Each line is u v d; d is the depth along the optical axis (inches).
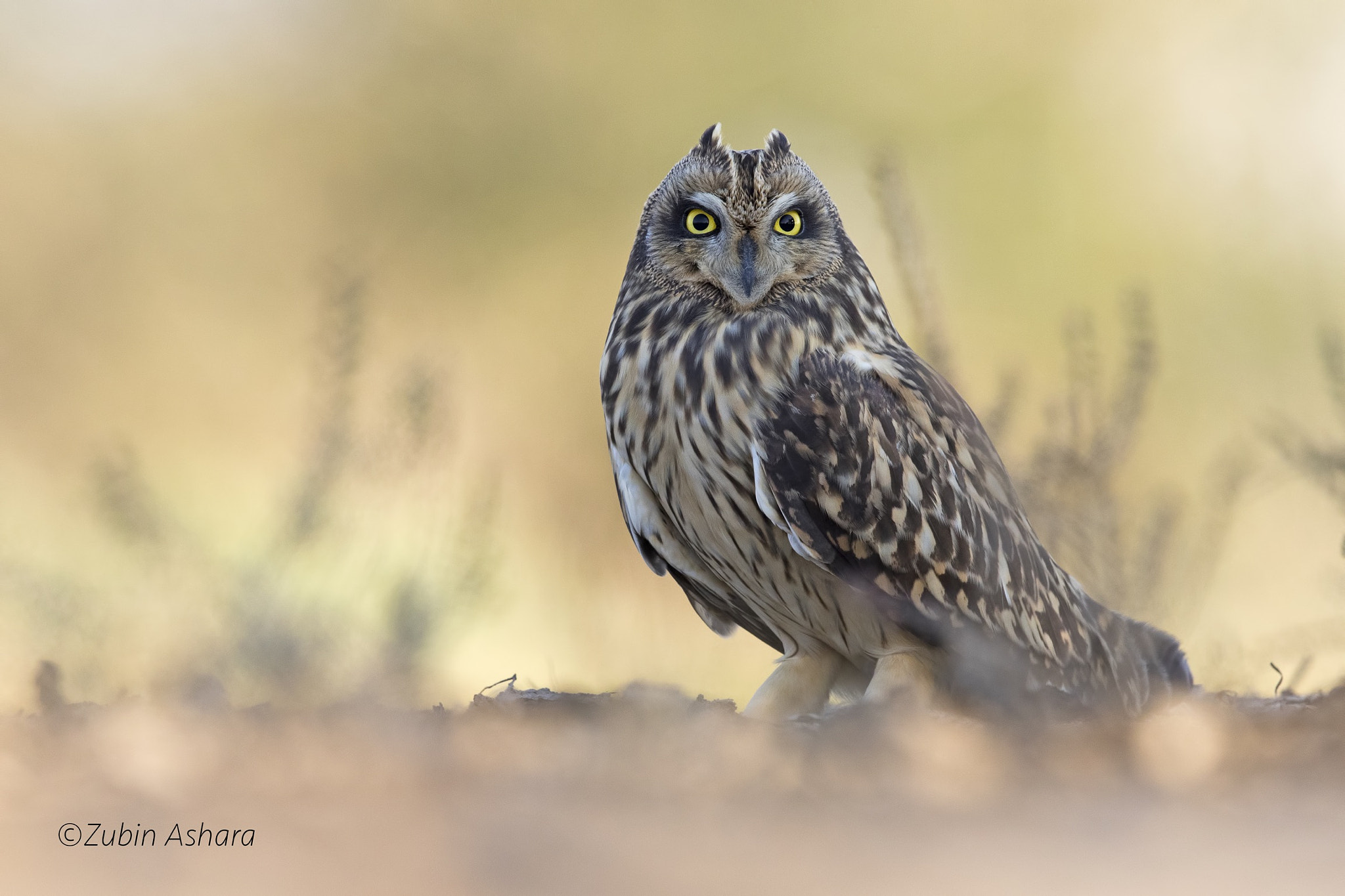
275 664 412.5
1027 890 196.1
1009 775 274.5
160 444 1109.7
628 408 386.9
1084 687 382.0
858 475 366.6
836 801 249.9
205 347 1306.6
